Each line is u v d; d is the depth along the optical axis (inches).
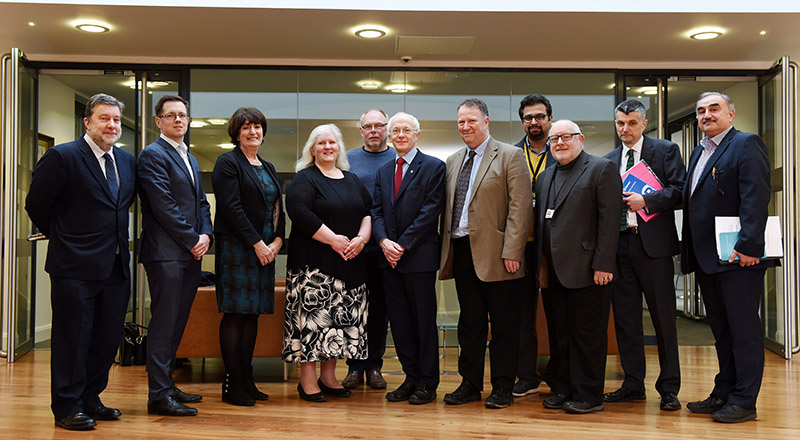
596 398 133.0
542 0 197.8
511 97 248.4
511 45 228.7
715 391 134.0
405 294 144.6
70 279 118.7
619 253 142.8
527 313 150.8
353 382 160.7
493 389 139.3
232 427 120.9
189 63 241.8
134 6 192.5
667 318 138.2
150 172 129.3
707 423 124.6
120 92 240.2
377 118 162.7
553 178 136.5
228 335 142.2
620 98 248.8
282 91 245.1
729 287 127.7
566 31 214.1
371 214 148.9
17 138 206.2
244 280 138.6
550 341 150.3
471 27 211.0
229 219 136.4
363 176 162.2
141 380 172.4
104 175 124.2
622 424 123.4
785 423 124.7
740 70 247.3
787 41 223.8
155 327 129.6
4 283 201.6
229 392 141.5
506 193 136.9
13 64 204.7
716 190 130.0
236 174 138.8
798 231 225.5
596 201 130.3
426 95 247.9
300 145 245.0
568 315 134.8
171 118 133.2
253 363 201.8
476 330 141.6
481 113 140.3
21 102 213.8
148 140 239.5
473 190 137.2
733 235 125.4
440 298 238.5
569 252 130.0
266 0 194.5
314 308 140.8
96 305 125.9
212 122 242.2
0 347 206.1
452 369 189.9
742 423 124.6
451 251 142.4
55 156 117.7
